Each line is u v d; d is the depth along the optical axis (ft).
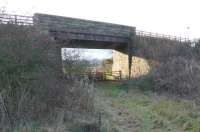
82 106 49.49
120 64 127.65
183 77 79.92
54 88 48.34
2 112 40.06
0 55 45.88
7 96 42.63
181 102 65.31
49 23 86.53
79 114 46.47
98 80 120.57
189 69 83.92
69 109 47.39
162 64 94.73
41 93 46.19
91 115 47.55
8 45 47.67
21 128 38.47
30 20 69.62
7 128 38.34
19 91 44.65
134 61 116.57
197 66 87.25
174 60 93.66
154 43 117.91
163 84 80.28
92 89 56.34
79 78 60.23
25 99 43.42
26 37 51.72
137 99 70.33
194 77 79.87
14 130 37.93
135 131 45.80
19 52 48.06
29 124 40.04
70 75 57.11
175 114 54.24
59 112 44.96
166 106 61.36
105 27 107.76
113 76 127.75
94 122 42.09
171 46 117.29
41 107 44.45
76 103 49.44
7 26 52.24
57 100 47.62
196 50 115.14
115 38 112.88
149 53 110.93
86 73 68.23
